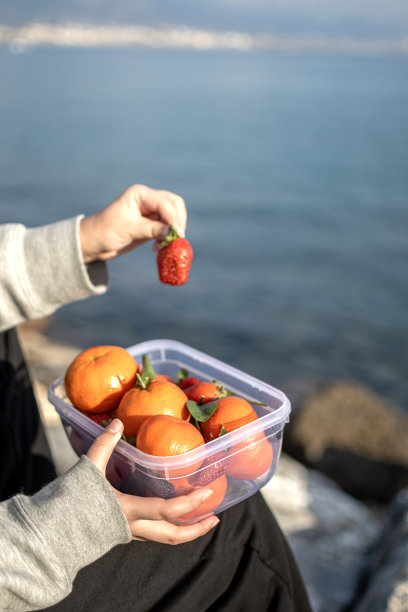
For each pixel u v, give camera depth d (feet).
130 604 4.25
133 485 4.18
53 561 3.56
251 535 4.77
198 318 39.19
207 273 47.34
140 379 4.39
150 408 4.22
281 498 11.02
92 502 3.67
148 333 36.99
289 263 50.70
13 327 6.08
